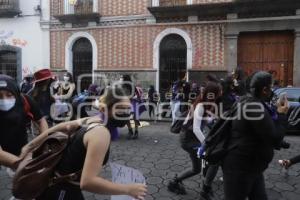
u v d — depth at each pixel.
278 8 13.02
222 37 13.95
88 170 1.98
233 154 3.04
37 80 5.30
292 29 13.08
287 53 13.43
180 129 4.62
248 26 13.58
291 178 5.34
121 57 15.58
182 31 14.49
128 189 2.08
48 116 6.36
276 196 4.61
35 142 2.39
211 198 4.48
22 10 17.17
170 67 14.94
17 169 2.23
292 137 9.03
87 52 16.45
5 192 4.67
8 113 3.08
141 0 15.05
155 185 5.04
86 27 16.14
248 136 2.99
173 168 5.87
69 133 2.21
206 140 3.29
